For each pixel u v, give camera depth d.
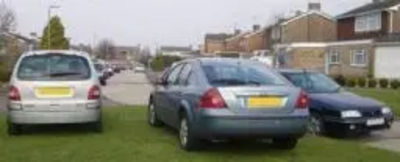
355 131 12.95
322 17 70.75
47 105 10.65
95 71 11.42
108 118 13.93
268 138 9.27
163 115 11.48
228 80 9.53
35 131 11.62
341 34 57.28
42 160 8.88
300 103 9.27
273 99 9.11
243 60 10.58
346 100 12.92
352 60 51.59
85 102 10.82
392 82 36.62
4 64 45.44
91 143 10.25
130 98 26.72
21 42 66.81
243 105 9.00
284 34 71.31
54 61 10.99
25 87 10.63
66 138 10.77
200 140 9.58
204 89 9.25
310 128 12.88
